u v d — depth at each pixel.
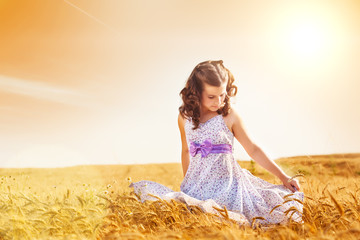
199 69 3.24
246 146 3.29
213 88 3.12
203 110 3.38
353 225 2.30
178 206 2.70
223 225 2.23
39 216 2.41
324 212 2.72
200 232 2.03
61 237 2.16
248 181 3.28
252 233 2.13
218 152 3.26
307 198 3.09
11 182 3.63
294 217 2.76
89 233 2.23
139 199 3.11
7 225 2.25
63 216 2.40
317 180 4.77
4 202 2.71
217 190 3.19
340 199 3.24
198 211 2.68
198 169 3.33
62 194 3.32
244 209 3.05
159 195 3.10
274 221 2.88
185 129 3.52
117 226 2.27
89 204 2.78
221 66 3.32
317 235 1.96
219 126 3.27
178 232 2.16
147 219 2.53
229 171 3.22
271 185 3.27
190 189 3.37
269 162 3.22
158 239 1.91
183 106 3.41
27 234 2.18
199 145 3.33
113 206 2.79
